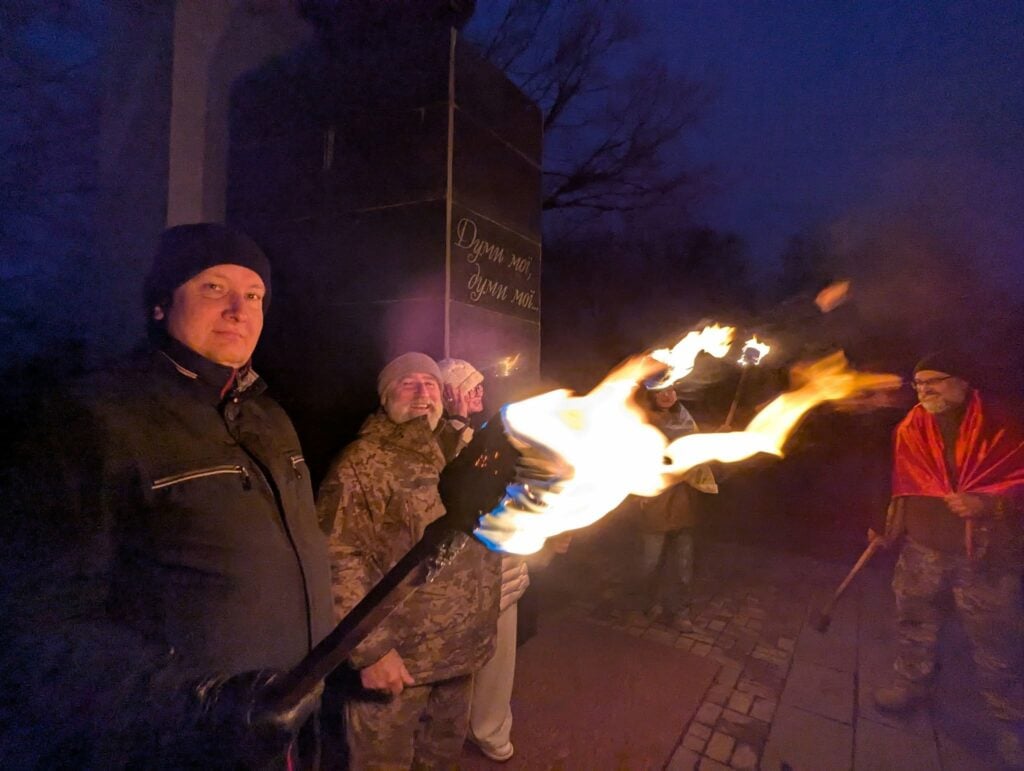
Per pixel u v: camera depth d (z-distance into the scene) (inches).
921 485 125.3
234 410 54.4
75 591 41.3
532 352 157.2
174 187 131.5
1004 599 114.6
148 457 46.3
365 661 74.0
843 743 123.6
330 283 135.9
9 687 37.0
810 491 359.9
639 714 131.9
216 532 48.3
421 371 85.1
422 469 81.9
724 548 264.5
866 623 181.3
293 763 59.0
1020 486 112.8
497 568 89.8
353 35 139.3
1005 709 115.2
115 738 37.7
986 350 118.6
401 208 129.1
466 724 91.4
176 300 53.9
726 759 118.4
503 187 144.9
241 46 146.6
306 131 138.7
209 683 40.4
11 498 41.4
